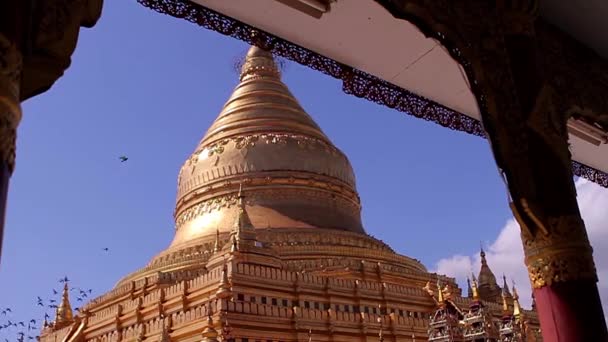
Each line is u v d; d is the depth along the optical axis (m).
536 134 9.27
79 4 5.36
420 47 11.42
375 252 43.19
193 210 47.38
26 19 4.89
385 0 8.73
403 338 37.94
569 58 11.45
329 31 10.78
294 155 47.97
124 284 42.38
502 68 9.36
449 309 32.47
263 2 9.72
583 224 9.02
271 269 35.84
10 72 4.60
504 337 30.86
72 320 45.44
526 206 8.87
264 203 45.56
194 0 9.62
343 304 37.66
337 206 47.97
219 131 50.66
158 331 34.84
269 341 33.28
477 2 9.52
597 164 16.06
